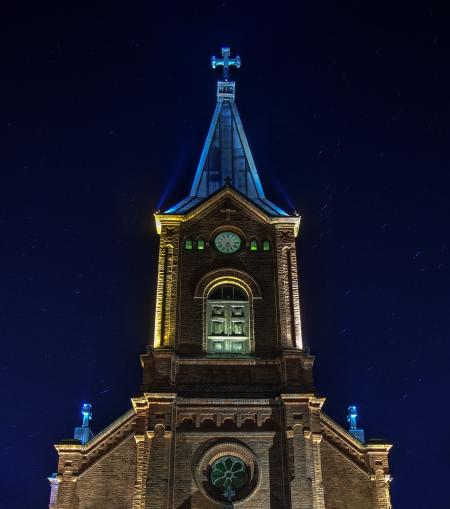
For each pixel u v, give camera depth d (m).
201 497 34.41
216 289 40.69
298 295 40.47
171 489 34.38
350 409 40.75
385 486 36.81
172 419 35.94
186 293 40.28
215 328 39.41
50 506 38.19
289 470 34.62
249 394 37.09
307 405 36.34
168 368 37.31
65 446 37.00
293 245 42.06
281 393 36.56
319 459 35.62
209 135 49.19
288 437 35.44
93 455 37.03
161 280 40.50
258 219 42.91
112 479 36.44
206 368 37.91
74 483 36.22
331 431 38.03
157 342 38.44
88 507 35.75
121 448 37.28
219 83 52.50
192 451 35.50
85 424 39.56
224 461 35.44
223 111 50.91
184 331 39.06
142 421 36.72
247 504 34.31
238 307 40.09
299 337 38.94
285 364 37.62
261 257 41.62
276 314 39.78
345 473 37.09
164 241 41.78
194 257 41.44
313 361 38.00
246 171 47.03
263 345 38.84
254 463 35.25
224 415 36.47
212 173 46.78
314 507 34.34
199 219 42.72
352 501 36.47
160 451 34.91
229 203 43.34
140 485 35.09
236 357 38.19
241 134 49.22
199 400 36.69
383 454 37.56
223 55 54.31
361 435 39.47
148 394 36.25
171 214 42.44
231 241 42.16
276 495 34.56
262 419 36.47
